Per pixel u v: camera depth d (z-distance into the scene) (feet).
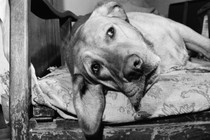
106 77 1.87
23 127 1.62
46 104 1.68
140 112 1.65
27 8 1.61
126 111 1.67
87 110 1.66
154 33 2.31
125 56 1.74
